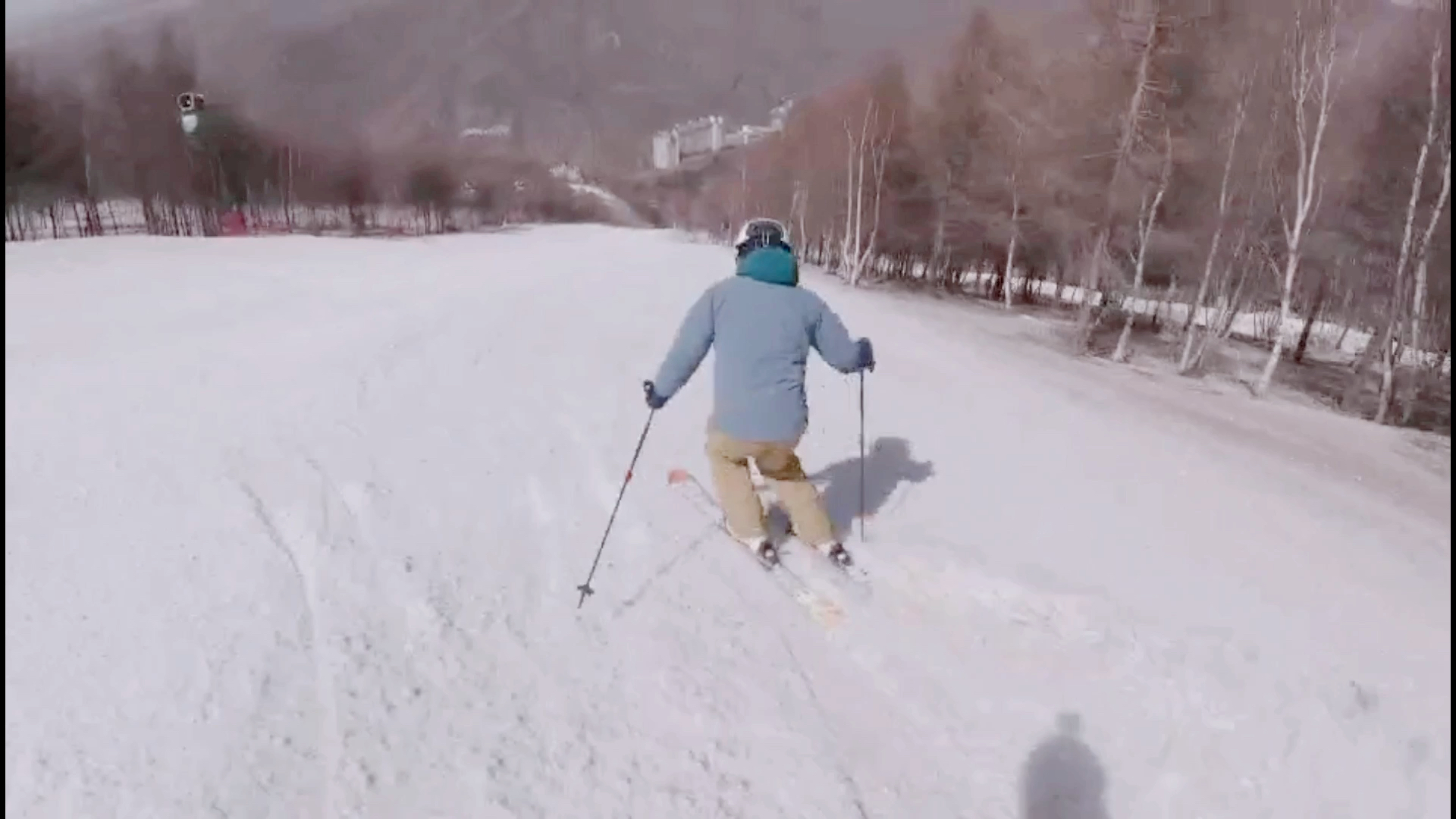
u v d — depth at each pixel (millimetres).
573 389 7664
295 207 68125
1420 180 17625
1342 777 2623
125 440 5715
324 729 2693
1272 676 3051
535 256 32219
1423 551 4773
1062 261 35469
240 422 6191
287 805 2373
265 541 4035
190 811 2326
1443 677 3107
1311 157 18297
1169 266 26594
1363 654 3264
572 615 3488
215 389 7262
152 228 55875
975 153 39750
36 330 11383
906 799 2570
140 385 7426
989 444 6453
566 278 19688
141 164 56750
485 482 4996
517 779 2545
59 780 2410
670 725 2836
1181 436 8078
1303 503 5598
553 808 2443
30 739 2570
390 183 77125
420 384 7621
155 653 3041
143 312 13492
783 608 3660
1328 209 21203
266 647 3111
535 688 2988
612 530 4355
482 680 3008
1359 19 17484
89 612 3318
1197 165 22203
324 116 130375
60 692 2801
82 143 52375
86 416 6375
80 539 4020
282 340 10000
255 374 7895
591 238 60906
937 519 4695
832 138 47719
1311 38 17500
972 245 42656
